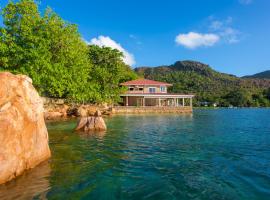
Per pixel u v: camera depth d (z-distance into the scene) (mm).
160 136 19016
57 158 11102
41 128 10391
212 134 20250
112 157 11562
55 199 6625
